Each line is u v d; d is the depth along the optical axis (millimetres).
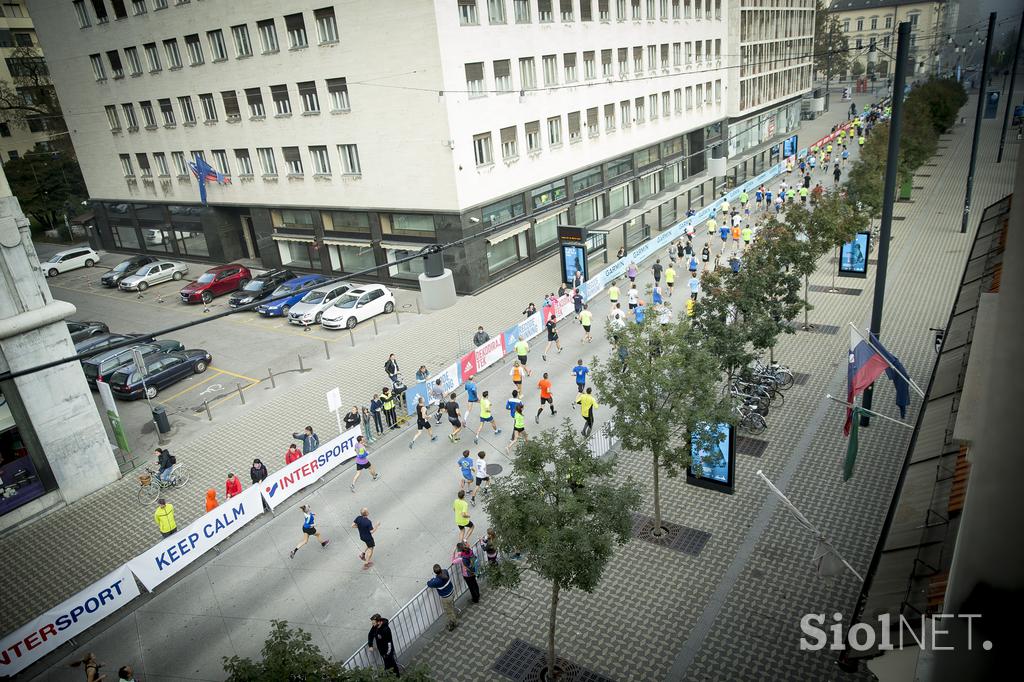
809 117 88438
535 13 37500
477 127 34938
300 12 35656
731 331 20328
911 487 10328
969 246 36094
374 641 13609
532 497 12797
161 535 20125
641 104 48562
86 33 46062
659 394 16125
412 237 37531
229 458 23719
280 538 19156
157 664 15203
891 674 7777
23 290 20469
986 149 59844
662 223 48906
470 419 24547
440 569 14805
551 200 41469
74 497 22062
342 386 28141
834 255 35031
